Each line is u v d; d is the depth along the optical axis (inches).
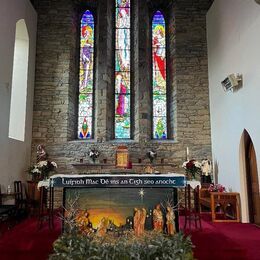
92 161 360.5
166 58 410.9
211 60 368.5
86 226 204.5
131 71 407.8
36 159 356.2
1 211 223.5
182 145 368.5
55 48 382.0
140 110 378.9
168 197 215.6
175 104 379.9
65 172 359.3
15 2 304.3
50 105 371.2
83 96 396.8
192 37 390.0
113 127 392.8
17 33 343.0
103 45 393.4
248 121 261.6
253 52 251.1
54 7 389.4
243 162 280.7
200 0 397.1
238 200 279.0
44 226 241.9
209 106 375.2
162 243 89.1
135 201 215.2
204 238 205.2
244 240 200.4
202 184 333.4
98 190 215.3
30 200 285.0
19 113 338.6
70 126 376.5
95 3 412.8
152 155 358.3
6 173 282.5
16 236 206.5
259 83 240.2
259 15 240.5
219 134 337.7
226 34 315.9
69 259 85.4
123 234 178.2
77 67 402.3
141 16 399.9
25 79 345.4
